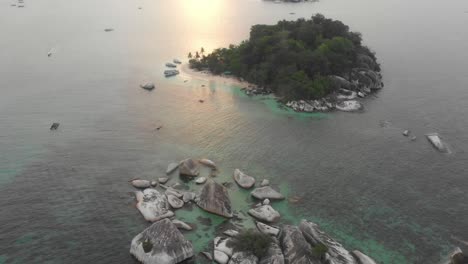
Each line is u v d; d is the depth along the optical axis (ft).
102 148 258.16
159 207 195.21
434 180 232.12
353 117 317.22
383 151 263.49
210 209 197.36
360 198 213.87
